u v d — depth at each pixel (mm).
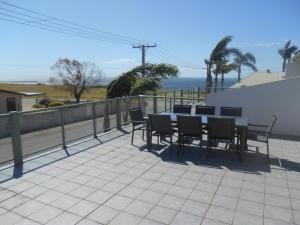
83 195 3922
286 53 36531
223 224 3217
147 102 9844
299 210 3516
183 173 4727
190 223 3238
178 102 12227
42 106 33375
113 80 15031
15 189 4102
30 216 3389
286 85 7457
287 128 7586
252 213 3445
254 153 5855
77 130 6660
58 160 5355
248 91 7926
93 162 5262
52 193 3980
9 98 27078
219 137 5441
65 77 35469
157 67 14938
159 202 3721
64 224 3227
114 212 3480
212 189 4109
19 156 5117
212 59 19719
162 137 7004
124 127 8422
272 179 4473
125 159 5445
